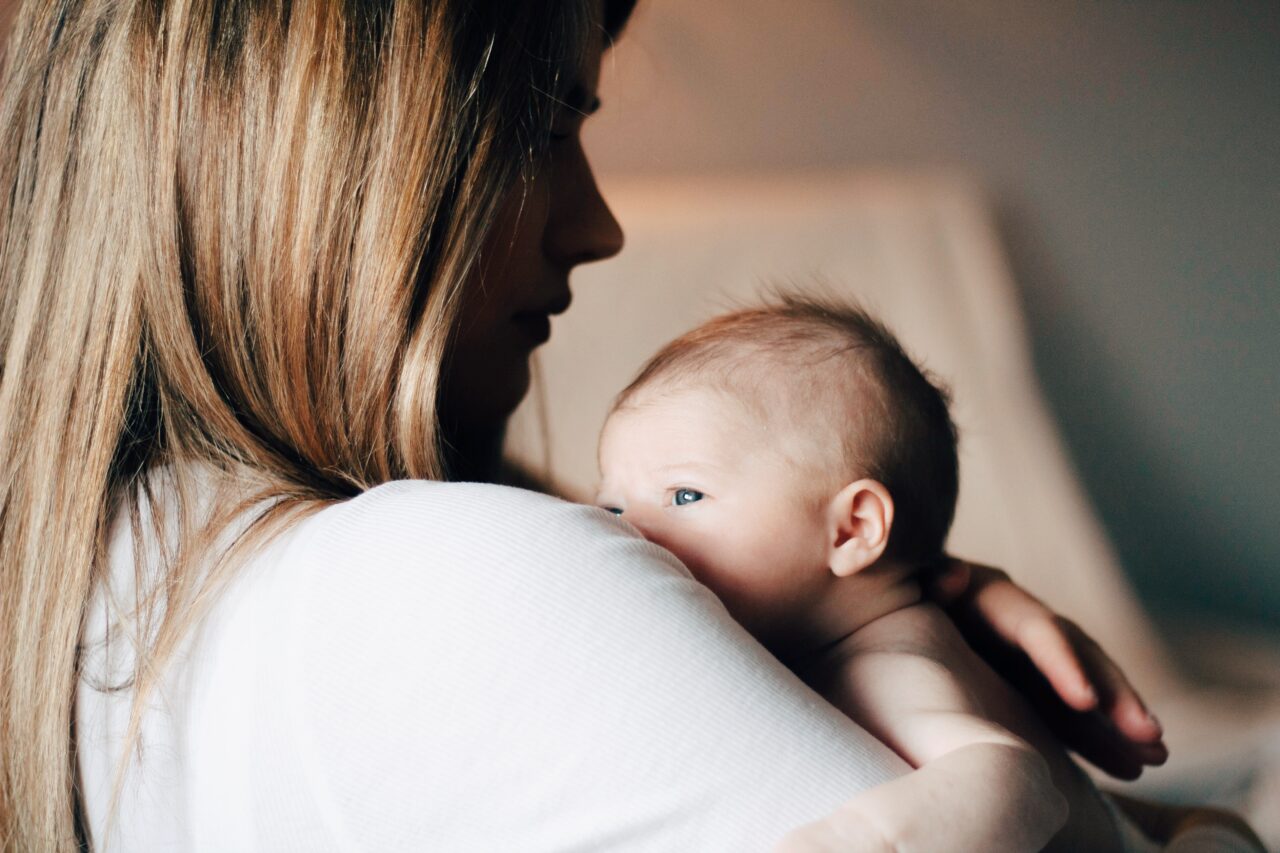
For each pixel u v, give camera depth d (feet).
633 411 3.14
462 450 3.13
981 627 3.38
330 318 2.20
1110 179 12.63
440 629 1.66
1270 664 9.00
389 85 2.21
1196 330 12.25
